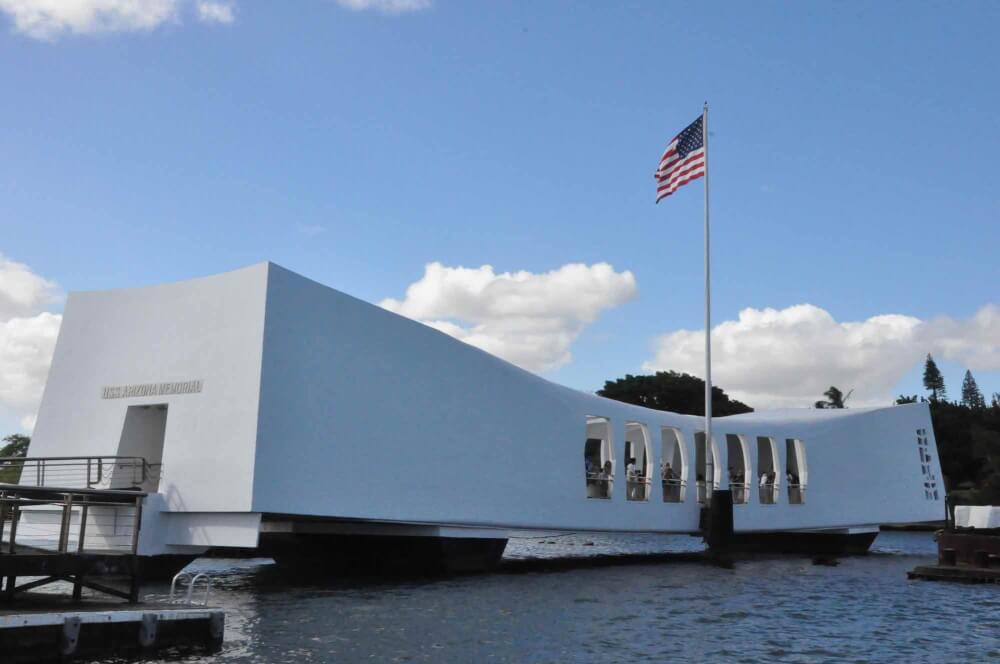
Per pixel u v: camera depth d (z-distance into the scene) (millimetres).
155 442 21438
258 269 19438
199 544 19078
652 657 12672
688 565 28938
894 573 26750
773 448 33969
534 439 25516
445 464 22781
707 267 31484
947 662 12844
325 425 20016
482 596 18703
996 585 22922
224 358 19500
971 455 79438
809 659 12867
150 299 21375
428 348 22875
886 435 37906
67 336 22484
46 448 21750
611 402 28891
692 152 31156
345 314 20906
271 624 14305
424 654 12352
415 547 23719
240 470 18500
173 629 11852
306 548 24609
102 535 19234
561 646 13281
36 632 10523
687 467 30906
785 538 38469
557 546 40906
